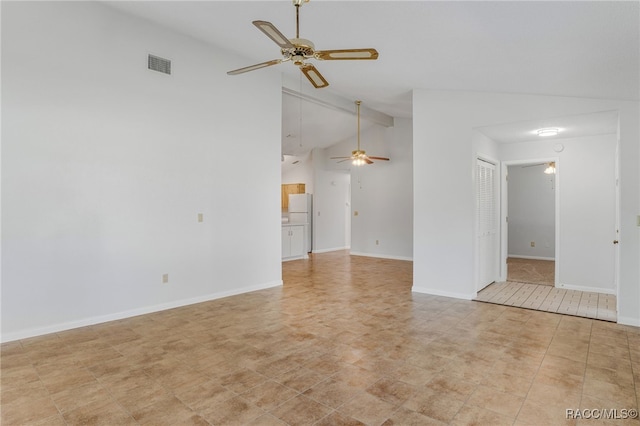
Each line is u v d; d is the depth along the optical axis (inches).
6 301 128.5
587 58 116.8
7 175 128.1
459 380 100.5
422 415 83.8
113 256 153.5
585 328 142.7
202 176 183.6
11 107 128.7
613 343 127.0
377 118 308.8
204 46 183.2
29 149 132.6
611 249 196.5
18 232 130.6
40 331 135.3
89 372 105.7
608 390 94.7
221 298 190.7
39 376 103.3
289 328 143.6
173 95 171.9
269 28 94.8
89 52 146.2
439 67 159.0
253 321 152.5
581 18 94.4
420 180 202.7
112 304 153.4
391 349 122.3
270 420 82.0
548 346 124.5
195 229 181.0
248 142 204.5
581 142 203.9
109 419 82.6
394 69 173.9
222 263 192.7
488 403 88.8
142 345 126.2
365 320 153.3
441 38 128.4
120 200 155.3
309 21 134.5
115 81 153.3
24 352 119.7
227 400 90.5
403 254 331.9
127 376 103.3
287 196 406.6
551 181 320.2
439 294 196.7
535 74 141.7
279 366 109.6
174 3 143.3
